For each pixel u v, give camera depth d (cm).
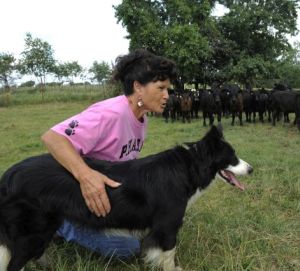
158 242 365
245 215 542
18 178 340
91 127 356
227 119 1956
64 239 436
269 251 443
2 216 338
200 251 432
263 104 1764
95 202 340
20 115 2278
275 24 2773
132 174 357
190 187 372
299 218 547
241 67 2608
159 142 1193
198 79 2783
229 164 391
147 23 2622
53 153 347
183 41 2491
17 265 344
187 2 2741
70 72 4175
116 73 374
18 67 3672
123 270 404
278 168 793
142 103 368
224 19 2802
